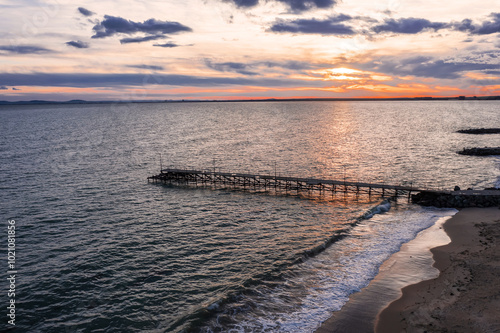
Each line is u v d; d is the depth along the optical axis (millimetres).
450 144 116938
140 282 32531
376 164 85688
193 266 35406
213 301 28328
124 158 98000
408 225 46094
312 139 133500
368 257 36156
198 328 25000
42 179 72625
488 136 135625
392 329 24062
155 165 89000
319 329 24594
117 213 52188
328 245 39562
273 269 34031
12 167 84188
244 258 36875
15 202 56781
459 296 26984
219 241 41594
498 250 35188
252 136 145375
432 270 32500
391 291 29156
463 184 66875
